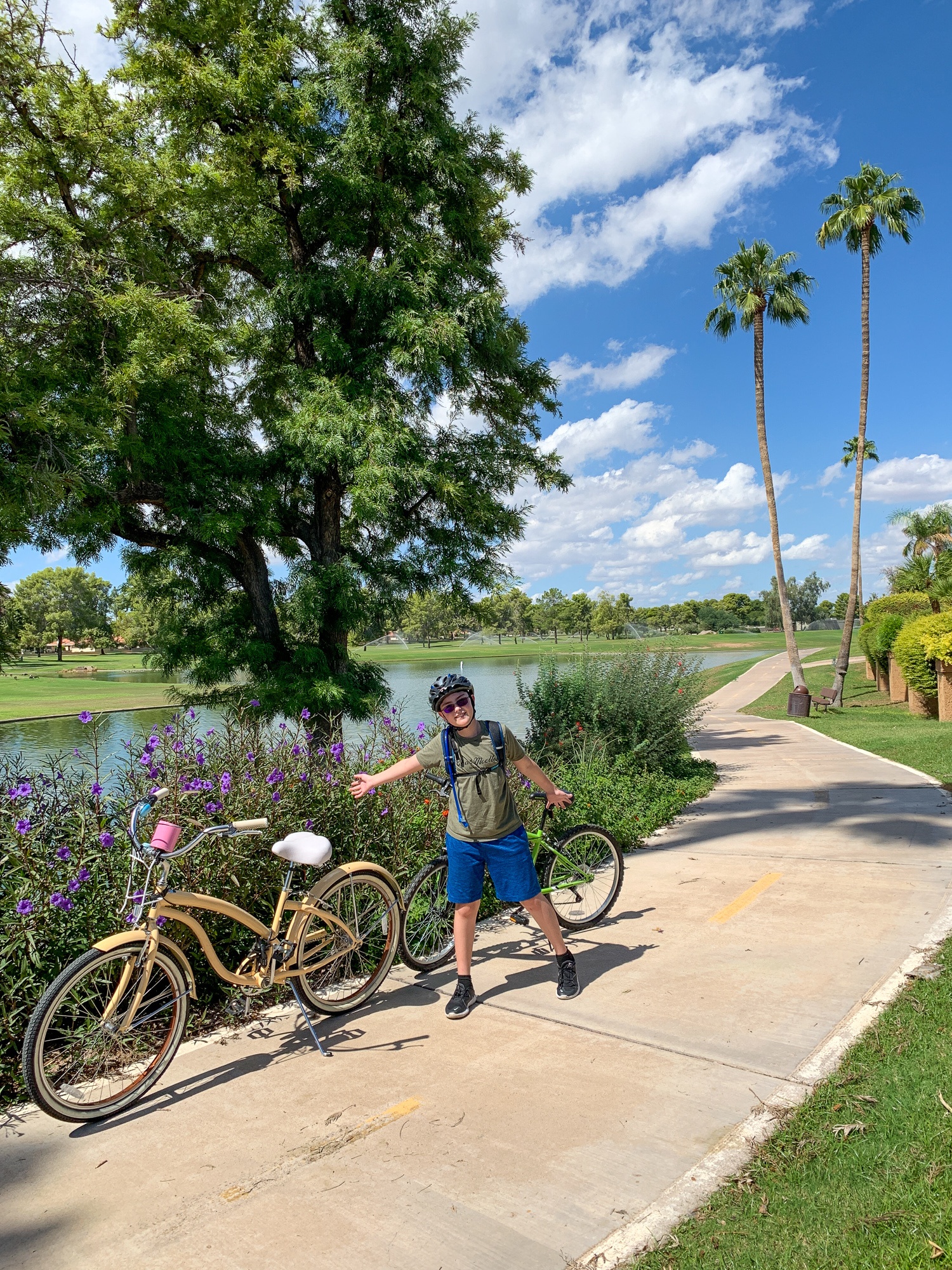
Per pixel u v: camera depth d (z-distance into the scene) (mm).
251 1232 2545
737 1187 2592
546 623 149750
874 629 29641
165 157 10852
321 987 4516
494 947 5098
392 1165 2852
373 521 11969
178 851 3617
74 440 9445
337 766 5473
